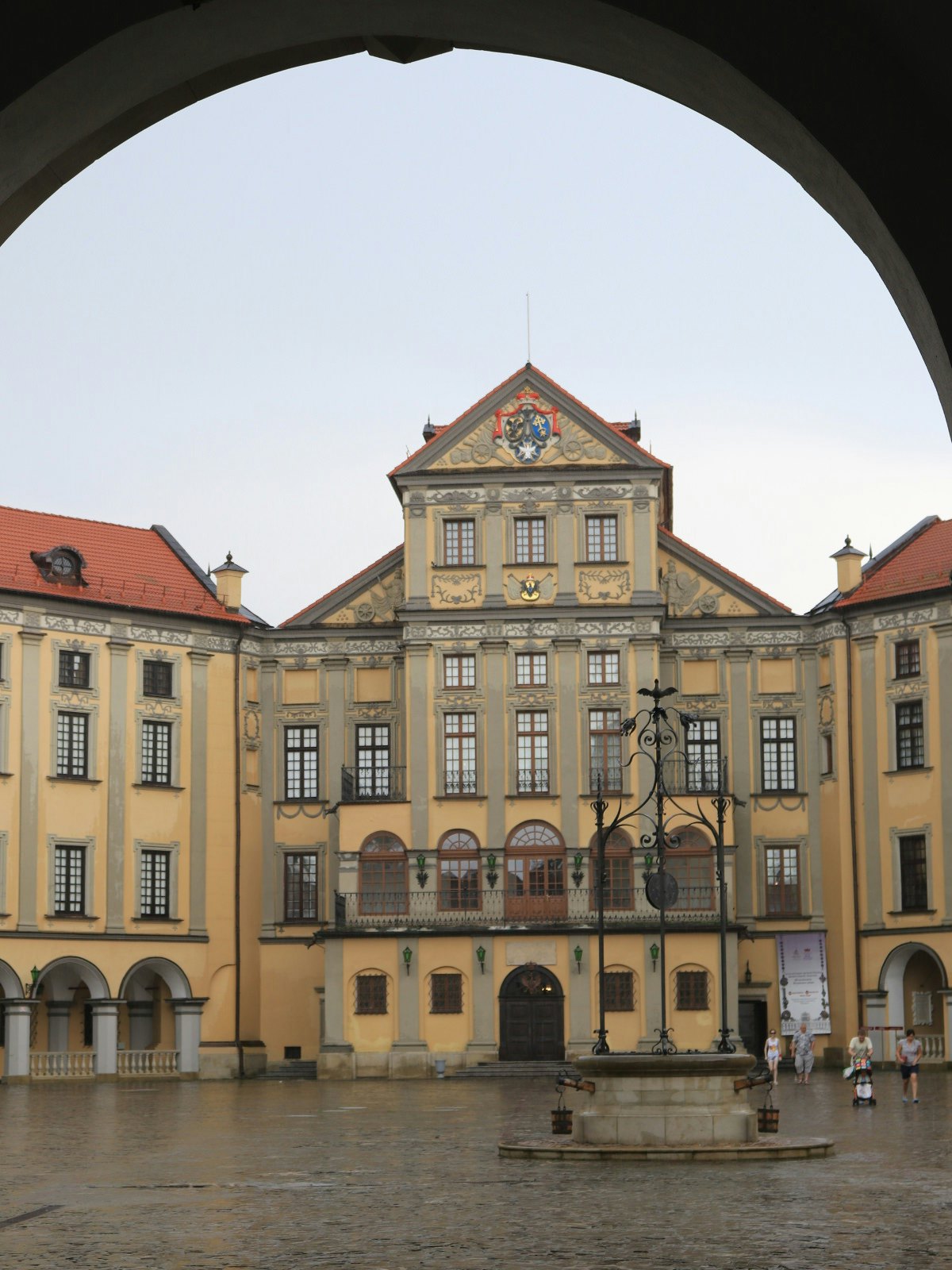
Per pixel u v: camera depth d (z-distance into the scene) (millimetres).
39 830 66250
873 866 69188
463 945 69125
